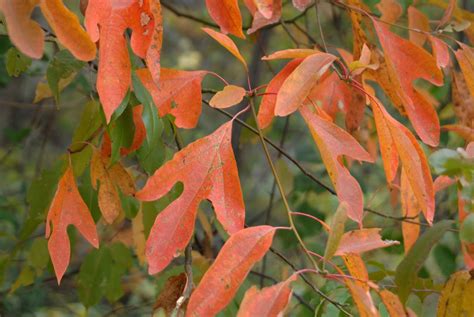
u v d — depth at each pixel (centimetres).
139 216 154
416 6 164
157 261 114
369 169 215
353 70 123
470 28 149
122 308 204
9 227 218
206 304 111
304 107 120
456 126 140
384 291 116
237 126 193
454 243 172
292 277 112
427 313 143
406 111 130
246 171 286
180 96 123
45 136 226
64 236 122
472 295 126
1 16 112
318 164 195
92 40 109
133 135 122
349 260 121
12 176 256
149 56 112
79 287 165
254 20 126
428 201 120
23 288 204
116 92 111
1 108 293
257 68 209
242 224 117
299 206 184
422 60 129
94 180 127
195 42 332
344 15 202
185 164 117
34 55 105
